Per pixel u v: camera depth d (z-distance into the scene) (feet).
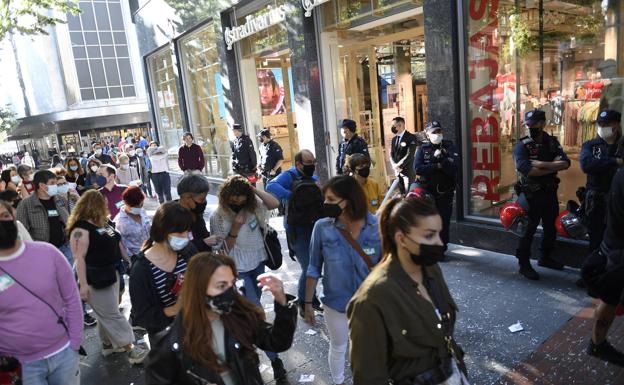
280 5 29.45
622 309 10.41
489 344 12.35
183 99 45.11
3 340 7.91
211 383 6.13
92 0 127.95
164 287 9.09
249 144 31.32
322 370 12.17
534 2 18.42
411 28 27.78
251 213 12.17
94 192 12.76
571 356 11.41
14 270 7.93
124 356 14.08
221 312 6.18
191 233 11.99
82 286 12.28
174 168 51.85
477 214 20.30
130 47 134.10
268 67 39.11
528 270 16.11
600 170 13.73
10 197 17.71
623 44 16.40
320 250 9.70
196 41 41.29
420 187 17.89
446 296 6.60
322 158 28.14
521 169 15.57
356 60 30.30
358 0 24.61
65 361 8.54
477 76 19.38
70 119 127.24
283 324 6.66
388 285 5.86
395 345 5.79
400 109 37.45
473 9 18.90
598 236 14.35
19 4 36.81
